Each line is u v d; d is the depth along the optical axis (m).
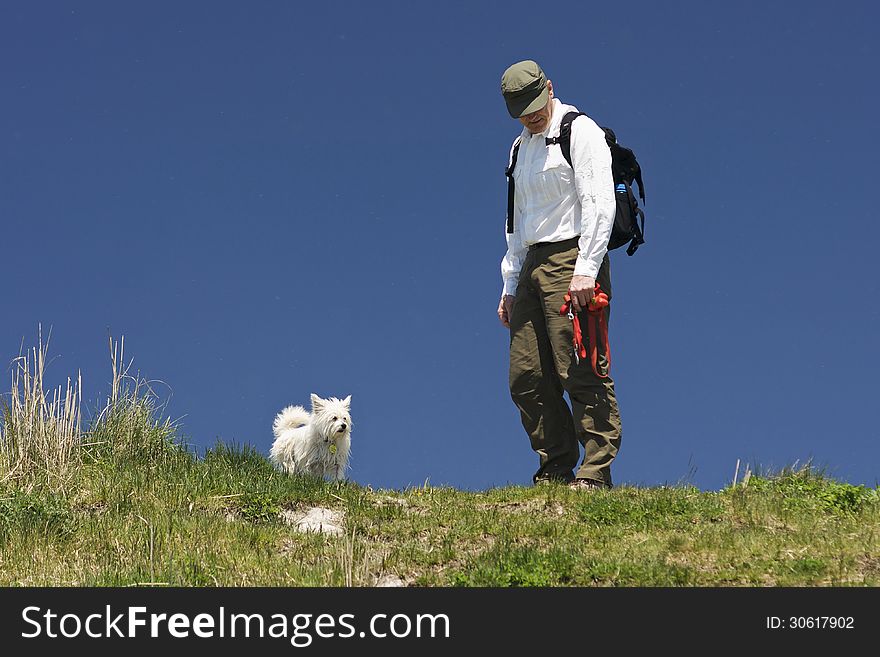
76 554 8.05
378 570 7.68
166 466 10.70
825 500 9.26
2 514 8.77
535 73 10.00
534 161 10.07
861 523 8.62
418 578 7.47
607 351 9.95
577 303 9.60
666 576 7.20
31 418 10.63
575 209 9.90
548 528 8.49
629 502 9.18
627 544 8.05
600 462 9.84
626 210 9.93
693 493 9.83
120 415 11.36
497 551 7.83
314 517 9.38
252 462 11.07
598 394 9.88
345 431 13.09
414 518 9.09
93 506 9.57
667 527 8.60
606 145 9.85
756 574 7.23
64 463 10.39
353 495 9.84
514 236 10.61
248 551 8.10
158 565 7.72
